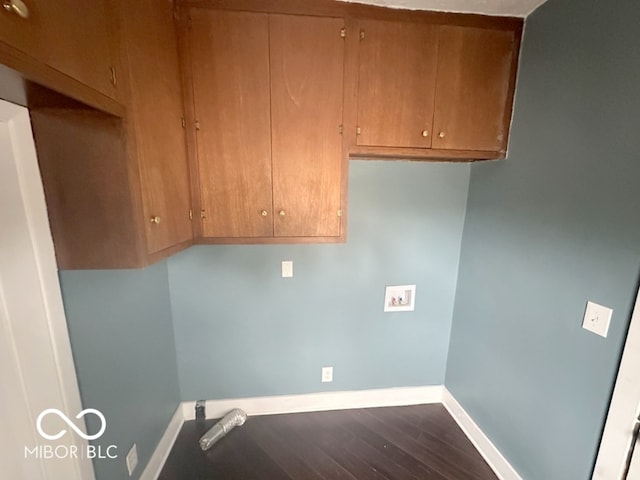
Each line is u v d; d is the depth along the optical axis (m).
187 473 1.73
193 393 2.10
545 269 1.44
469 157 1.66
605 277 1.17
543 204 1.44
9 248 0.88
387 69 1.50
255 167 1.50
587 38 1.22
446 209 2.05
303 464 1.79
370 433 2.02
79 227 0.98
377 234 2.02
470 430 1.99
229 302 2.00
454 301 2.19
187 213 1.45
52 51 0.66
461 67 1.55
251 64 1.41
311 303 2.07
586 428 1.26
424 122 1.57
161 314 1.82
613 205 1.13
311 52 1.43
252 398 2.16
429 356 2.26
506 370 1.70
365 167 1.93
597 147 1.19
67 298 1.07
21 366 0.93
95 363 1.22
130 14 0.98
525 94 1.54
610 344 1.16
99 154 0.94
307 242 1.60
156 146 1.15
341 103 1.49
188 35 1.36
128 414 1.46
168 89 1.25
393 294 2.12
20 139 0.87
